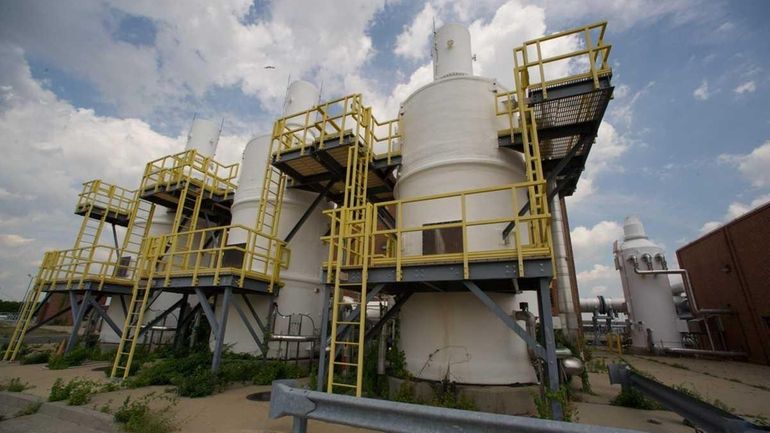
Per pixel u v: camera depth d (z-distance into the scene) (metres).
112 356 12.17
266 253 12.77
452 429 3.22
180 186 14.80
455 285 7.57
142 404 6.21
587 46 7.74
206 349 11.55
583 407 7.30
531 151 9.05
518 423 2.95
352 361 9.84
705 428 4.51
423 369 7.88
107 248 14.10
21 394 7.42
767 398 8.60
